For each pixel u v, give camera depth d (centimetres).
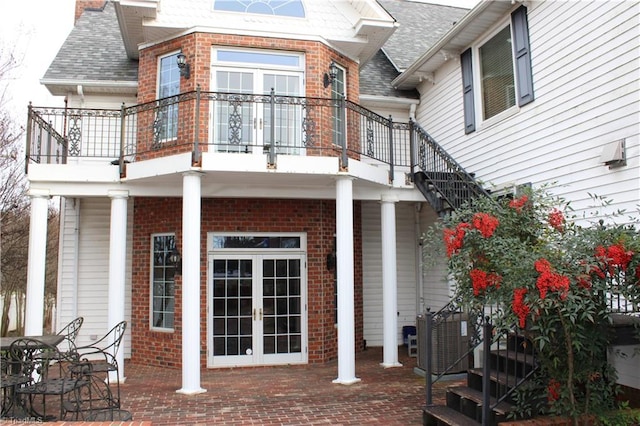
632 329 526
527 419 499
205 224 927
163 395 704
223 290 925
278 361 926
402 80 1110
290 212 963
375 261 1177
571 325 458
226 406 641
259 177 810
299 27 938
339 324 779
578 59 667
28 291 784
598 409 494
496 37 864
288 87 929
